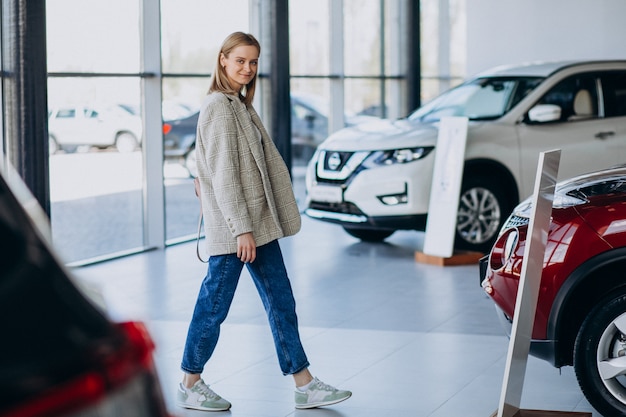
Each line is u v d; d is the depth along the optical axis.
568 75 10.86
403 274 9.65
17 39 8.79
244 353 6.67
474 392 5.69
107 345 2.04
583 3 15.27
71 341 1.98
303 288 9.00
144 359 2.13
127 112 10.98
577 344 4.98
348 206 10.54
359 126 11.28
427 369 6.20
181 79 11.83
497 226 10.55
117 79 10.83
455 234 10.47
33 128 8.89
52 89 10.07
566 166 10.62
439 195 10.20
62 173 10.27
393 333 7.21
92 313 2.05
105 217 10.80
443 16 19.06
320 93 15.25
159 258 10.83
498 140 10.48
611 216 4.92
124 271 9.99
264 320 7.70
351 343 6.92
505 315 5.37
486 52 16.03
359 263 10.29
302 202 14.96
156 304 8.34
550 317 5.00
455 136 10.13
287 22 13.41
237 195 5.16
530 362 6.30
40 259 2.02
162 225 11.44
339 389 5.79
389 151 10.37
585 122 10.73
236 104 5.25
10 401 1.86
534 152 10.56
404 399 5.57
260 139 5.31
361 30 16.11
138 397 2.10
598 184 5.09
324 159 10.81
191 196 12.05
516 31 15.79
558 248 4.96
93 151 10.59
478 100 11.04
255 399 5.61
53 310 1.98
